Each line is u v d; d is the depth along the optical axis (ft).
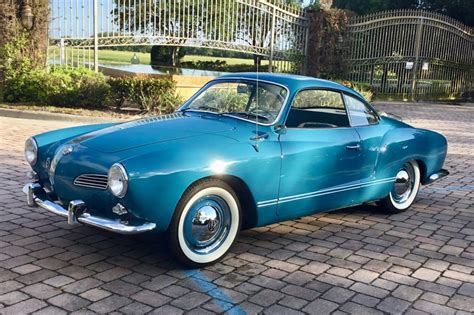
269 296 12.30
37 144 15.24
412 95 73.15
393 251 15.67
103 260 13.97
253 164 13.93
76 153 13.50
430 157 20.27
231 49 57.88
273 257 14.82
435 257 15.29
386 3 107.14
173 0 52.34
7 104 42.11
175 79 46.55
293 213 15.56
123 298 11.84
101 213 12.99
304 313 11.52
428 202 21.71
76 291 12.06
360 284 13.19
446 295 12.74
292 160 14.93
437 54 74.84
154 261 14.07
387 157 18.30
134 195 12.07
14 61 42.88
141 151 12.77
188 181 12.67
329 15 64.39
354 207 20.57
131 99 41.81
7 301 11.42
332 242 16.30
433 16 71.31
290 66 64.28
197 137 13.82
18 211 17.80
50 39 46.32
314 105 16.52
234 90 16.63
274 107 15.55
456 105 72.74
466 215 19.89
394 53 70.08
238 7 57.72
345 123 17.53
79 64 47.55
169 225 12.83
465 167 29.37
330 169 16.19
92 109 41.98
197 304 11.73
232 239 14.19
